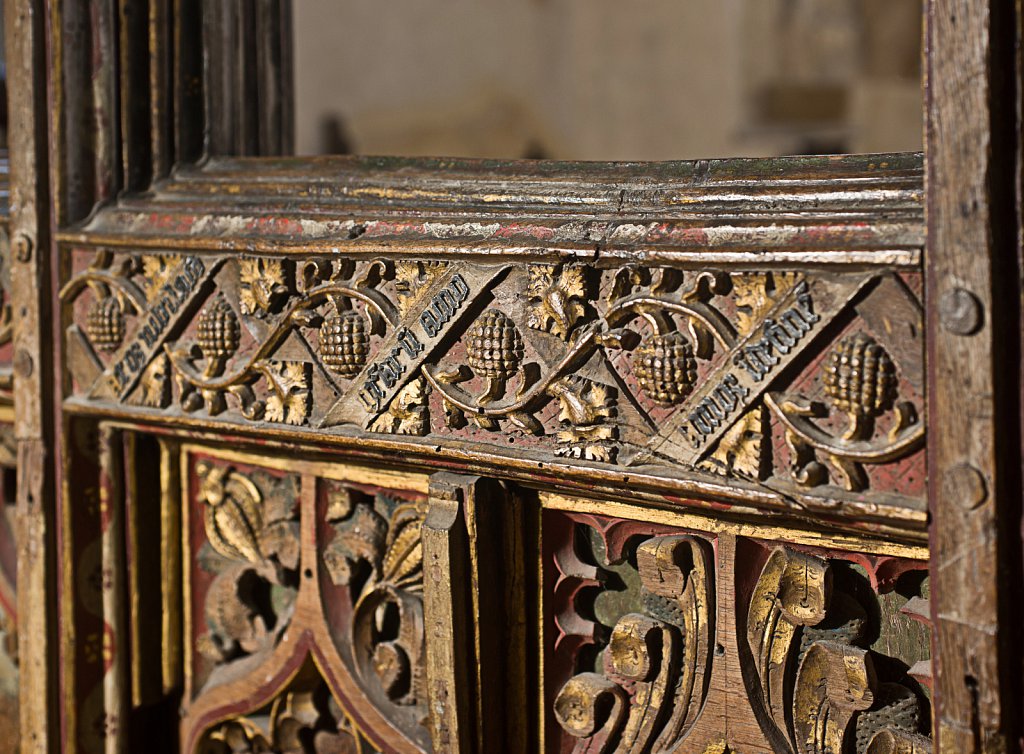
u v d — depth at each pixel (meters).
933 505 0.88
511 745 1.17
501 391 1.08
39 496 1.41
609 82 3.01
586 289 1.03
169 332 1.29
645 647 1.08
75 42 1.36
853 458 0.91
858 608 1.00
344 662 1.26
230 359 1.25
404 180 1.19
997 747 0.86
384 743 1.23
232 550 1.36
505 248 1.05
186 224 1.28
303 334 1.20
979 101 0.84
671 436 1.00
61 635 1.42
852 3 2.85
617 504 1.08
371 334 1.15
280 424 1.22
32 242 1.39
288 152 1.55
